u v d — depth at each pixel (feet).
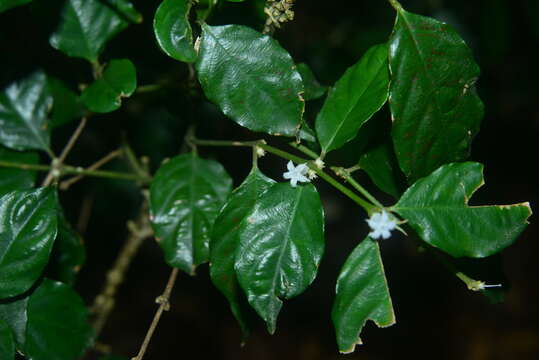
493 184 4.40
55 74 1.84
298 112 1.52
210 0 1.53
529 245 4.51
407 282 4.14
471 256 1.49
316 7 3.16
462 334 4.08
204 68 1.51
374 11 2.75
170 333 3.75
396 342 4.05
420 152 1.55
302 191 1.51
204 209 1.73
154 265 3.76
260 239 1.50
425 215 1.50
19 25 1.80
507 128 4.14
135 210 2.96
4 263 1.50
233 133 2.02
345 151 1.66
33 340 1.63
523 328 4.15
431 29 1.51
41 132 1.80
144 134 2.27
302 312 4.01
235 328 3.92
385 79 1.53
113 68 1.65
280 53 1.51
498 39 2.56
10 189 1.76
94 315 2.23
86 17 1.70
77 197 2.30
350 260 1.52
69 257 1.76
